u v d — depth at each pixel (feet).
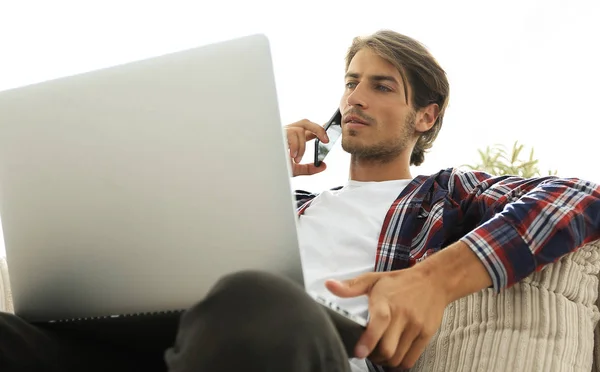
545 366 3.32
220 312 2.03
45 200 2.83
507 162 8.67
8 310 4.42
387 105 5.24
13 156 2.85
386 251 4.49
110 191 2.69
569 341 3.45
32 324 3.03
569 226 3.55
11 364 2.79
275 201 2.48
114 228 2.71
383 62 5.31
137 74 2.60
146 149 2.61
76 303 2.89
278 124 2.46
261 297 2.06
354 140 5.27
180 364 1.96
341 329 2.69
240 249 2.53
